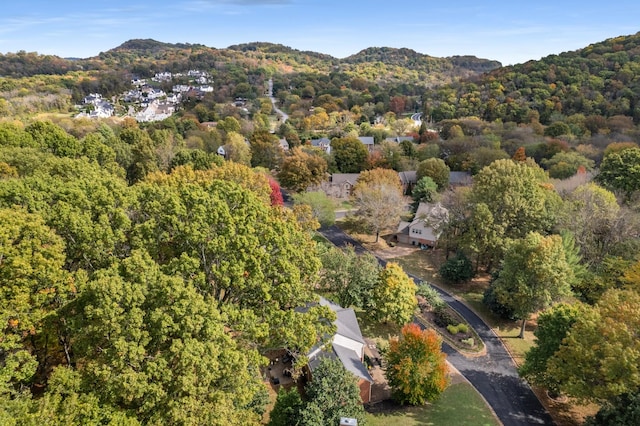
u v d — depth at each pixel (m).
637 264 41.09
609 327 27.50
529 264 42.75
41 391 24.55
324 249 51.69
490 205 55.50
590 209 53.78
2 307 22.16
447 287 56.44
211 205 29.89
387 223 69.31
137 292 21.39
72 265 28.19
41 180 34.50
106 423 18.70
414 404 34.59
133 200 30.98
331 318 30.31
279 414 26.92
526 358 35.69
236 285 28.09
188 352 20.38
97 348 21.41
